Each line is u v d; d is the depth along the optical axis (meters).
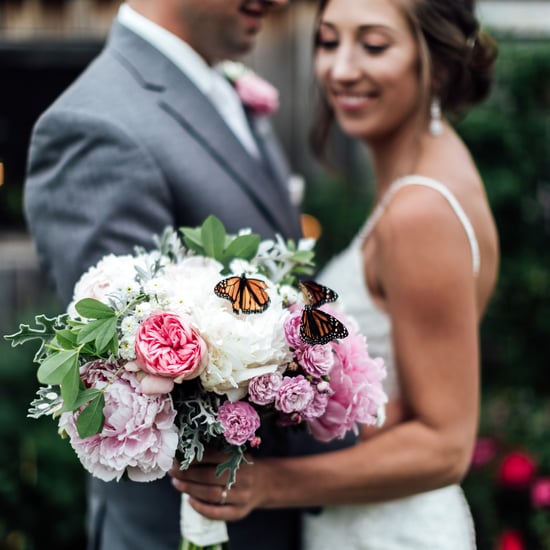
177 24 2.32
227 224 2.20
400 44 2.37
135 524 2.27
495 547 4.05
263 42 5.25
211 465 1.87
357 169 5.21
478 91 2.55
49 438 3.82
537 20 5.13
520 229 4.82
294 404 1.68
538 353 4.90
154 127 2.16
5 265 4.79
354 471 2.10
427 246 2.16
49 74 5.03
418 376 2.19
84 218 2.07
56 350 1.63
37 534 3.80
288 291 1.78
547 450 4.30
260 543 2.31
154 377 1.60
